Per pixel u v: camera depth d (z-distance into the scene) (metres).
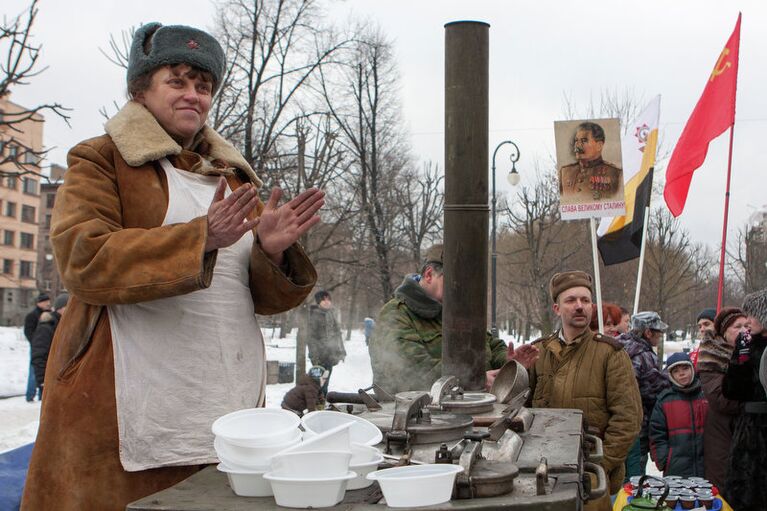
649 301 20.61
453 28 3.35
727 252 26.09
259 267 2.35
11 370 17.30
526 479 1.76
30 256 60.97
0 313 58.69
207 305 2.25
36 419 10.73
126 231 2.01
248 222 2.02
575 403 3.92
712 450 5.16
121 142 2.22
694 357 8.61
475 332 3.35
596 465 2.32
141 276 1.96
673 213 7.83
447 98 3.38
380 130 22.77
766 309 4.48
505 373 2.88
